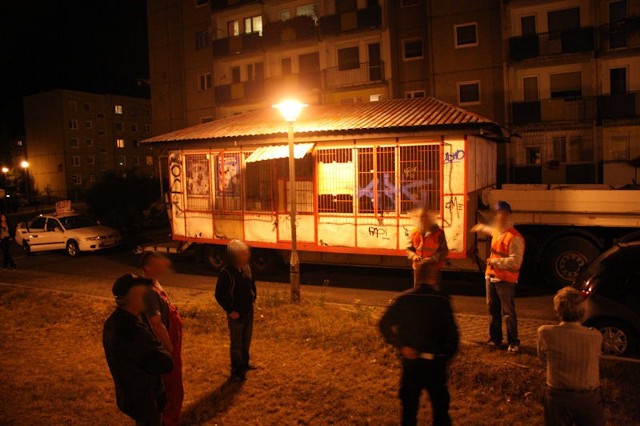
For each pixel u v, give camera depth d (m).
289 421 5.06
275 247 12.77
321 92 30.70
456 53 26.59
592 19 23.67
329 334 7.20
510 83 25.30
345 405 5.29
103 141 67.88
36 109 65.69
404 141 11.08
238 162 13.20
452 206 10.66
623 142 23.28
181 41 37.44
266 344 7.13
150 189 28.47
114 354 3.62
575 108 23.72
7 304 10.62
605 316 6.28
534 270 11.23
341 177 11.83
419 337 4.08
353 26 29.22
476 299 10.21
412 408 4.18
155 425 3.75
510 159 25.00
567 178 24.03
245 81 33.38
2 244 16.02
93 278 14.27
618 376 5.28
